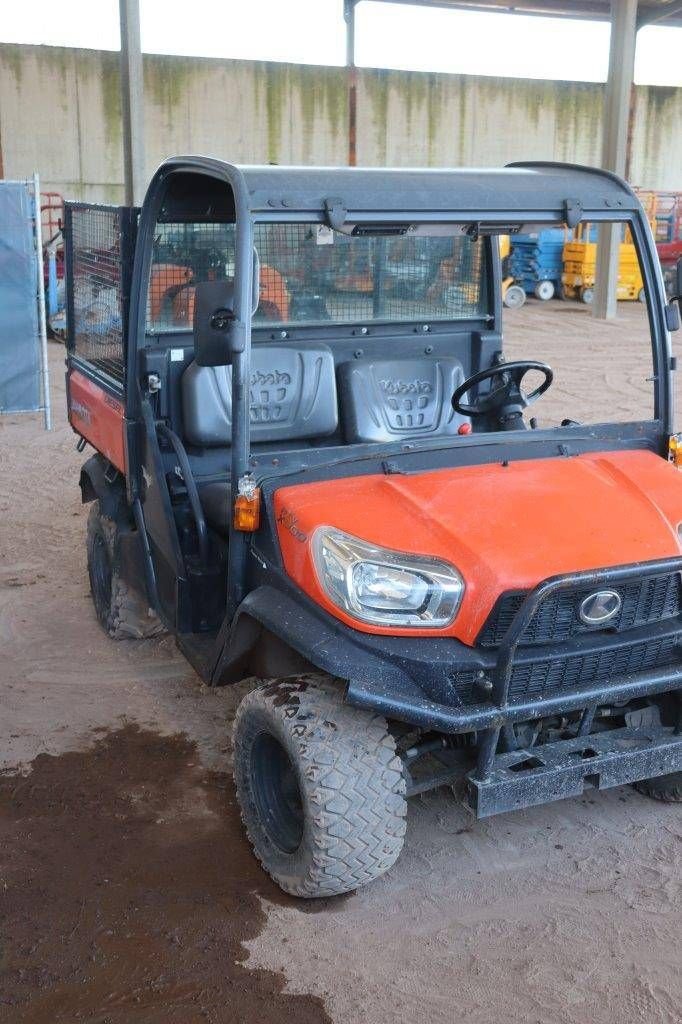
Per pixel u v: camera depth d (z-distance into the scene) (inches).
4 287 340.8
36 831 128.4
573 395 403.5
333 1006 99.6
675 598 117.0
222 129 794.8
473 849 126.0
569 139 881.5
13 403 355.9
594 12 836.6
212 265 157.3
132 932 109.8
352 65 816.9
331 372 162.7
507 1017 98.3
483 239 173.3
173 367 154.8
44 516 255.1
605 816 133.5
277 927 111.0
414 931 110.7
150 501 153.5
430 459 124.2
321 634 106.5
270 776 120.5
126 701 163.5
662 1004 100.1
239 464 117.2
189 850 125.1
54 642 184.7
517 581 105.0
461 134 854.5
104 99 747.4
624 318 643.5
